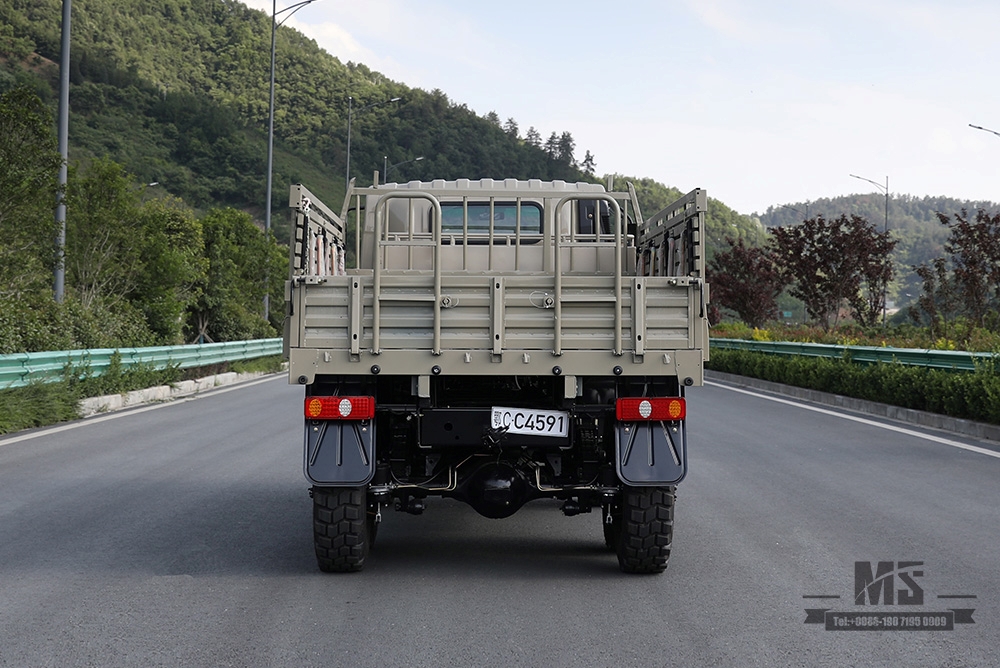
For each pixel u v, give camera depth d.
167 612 5.72
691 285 6.46
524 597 6.12
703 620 5.59
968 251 26.47
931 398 15.92
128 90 163.38
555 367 6.41
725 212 140.62
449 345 6.40
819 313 34.50
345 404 6.42
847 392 19.62
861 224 34.16
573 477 6.94
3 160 18.72
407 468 6.87
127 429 15.12
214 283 34.41
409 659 4.89
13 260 19.61
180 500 9.37
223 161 152.62
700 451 12.76
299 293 6.41
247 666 4.78
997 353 15.17
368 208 8.85
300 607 5.86
